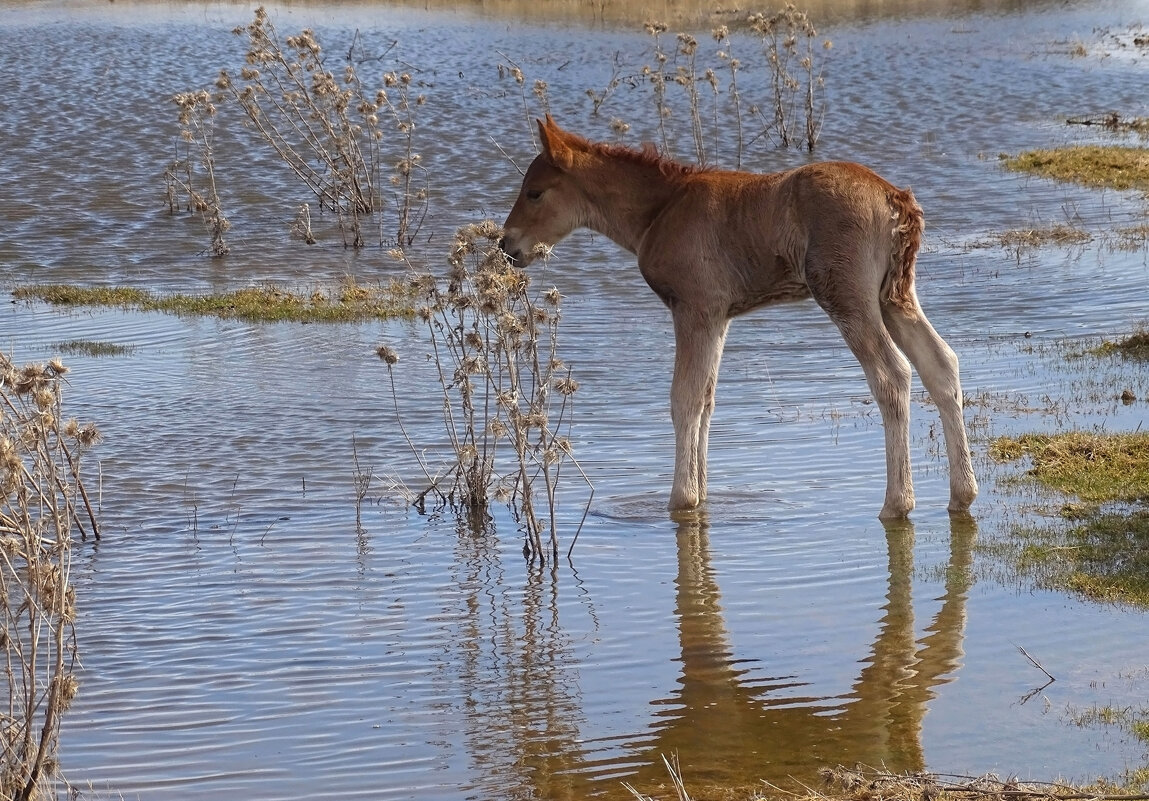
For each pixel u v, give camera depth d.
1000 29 92.00
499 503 23.12
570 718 15.62
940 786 13.20
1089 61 78.81
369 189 49.69
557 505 22.89
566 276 40.59
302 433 26.73
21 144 59.81
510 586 19.61
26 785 13.45
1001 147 58.44
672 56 78.38
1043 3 104.44
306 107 61.78
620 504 22.73
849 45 84.75
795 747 14.68
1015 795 12.91
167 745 15.19
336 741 15.23
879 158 56.75
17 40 87.38
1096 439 23.95
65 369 15.74
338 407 28.38
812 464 24.28
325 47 82.12
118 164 56.66
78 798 14.05
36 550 14.48
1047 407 26.53
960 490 21.44
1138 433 24.33
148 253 44.62
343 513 22.66
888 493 21.44
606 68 76.12
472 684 16.58
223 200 51.62
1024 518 21.08
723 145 59.50
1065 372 29.06
